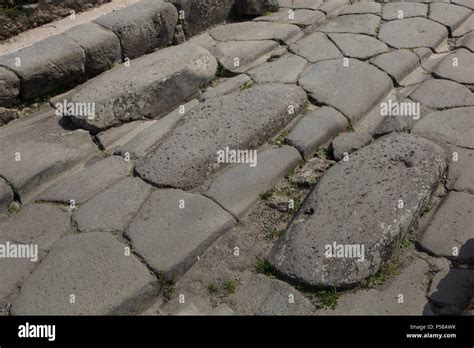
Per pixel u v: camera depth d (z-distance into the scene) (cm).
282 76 337
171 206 247
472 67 343
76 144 292
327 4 435
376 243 218
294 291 211
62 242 236
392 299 206
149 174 264
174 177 260
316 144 285
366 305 205
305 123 295
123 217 245
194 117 296
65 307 207
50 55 321
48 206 258
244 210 249
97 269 220
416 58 355
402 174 248
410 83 340
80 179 271
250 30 400
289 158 273
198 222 238
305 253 219
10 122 313
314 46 373
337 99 314
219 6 407
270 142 289
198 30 399
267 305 207
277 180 265
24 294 214
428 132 287
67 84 335
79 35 339
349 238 221
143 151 284
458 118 296
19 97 319
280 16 421
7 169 273
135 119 311
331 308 204
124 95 305
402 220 227
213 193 254
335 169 259
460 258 219
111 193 259
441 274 214
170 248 227
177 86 324
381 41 376
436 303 204
